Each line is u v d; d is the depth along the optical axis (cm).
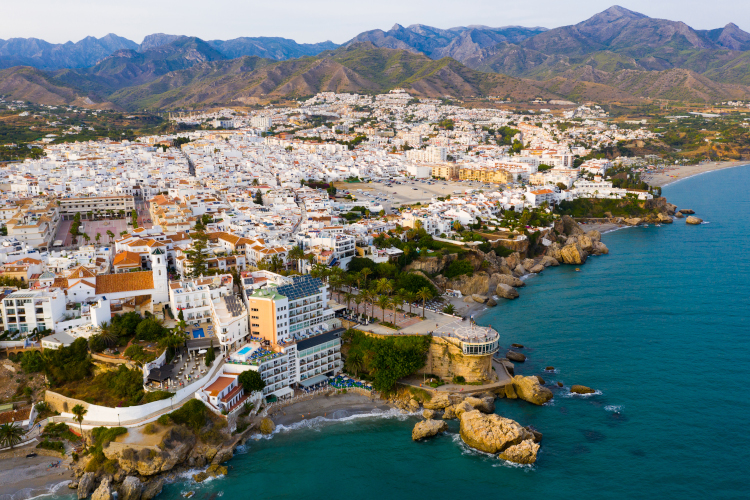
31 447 15862
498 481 15200
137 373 17038
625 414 17862
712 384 19388
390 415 18312
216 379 17662
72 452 15650
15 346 18600
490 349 19488
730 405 18150
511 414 18050
